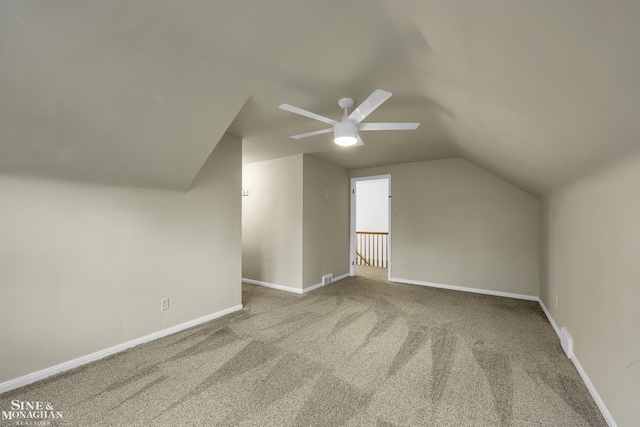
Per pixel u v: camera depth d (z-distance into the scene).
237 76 1.99
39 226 2.08
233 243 3.51
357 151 4.18
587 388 1.94
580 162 1.81
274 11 1.36
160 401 1.81
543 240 3.64
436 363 2.28
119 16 1.39
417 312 3.48
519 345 2.59
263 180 4.82
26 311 2.02
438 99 2.20
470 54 1.34
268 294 4.30
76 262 2.26
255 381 2.03
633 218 1.41
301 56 1.75
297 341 2.68
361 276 5.63
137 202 2.64
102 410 1.73
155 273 2.77
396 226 5.14
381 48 1.64
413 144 3.74
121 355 2.42
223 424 1.61
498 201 4.26
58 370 2.15
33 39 1.39
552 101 1.32
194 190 3.10
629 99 0.97
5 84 1.52
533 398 1.84
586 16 0.77
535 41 1.00
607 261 1.70
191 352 2.47
